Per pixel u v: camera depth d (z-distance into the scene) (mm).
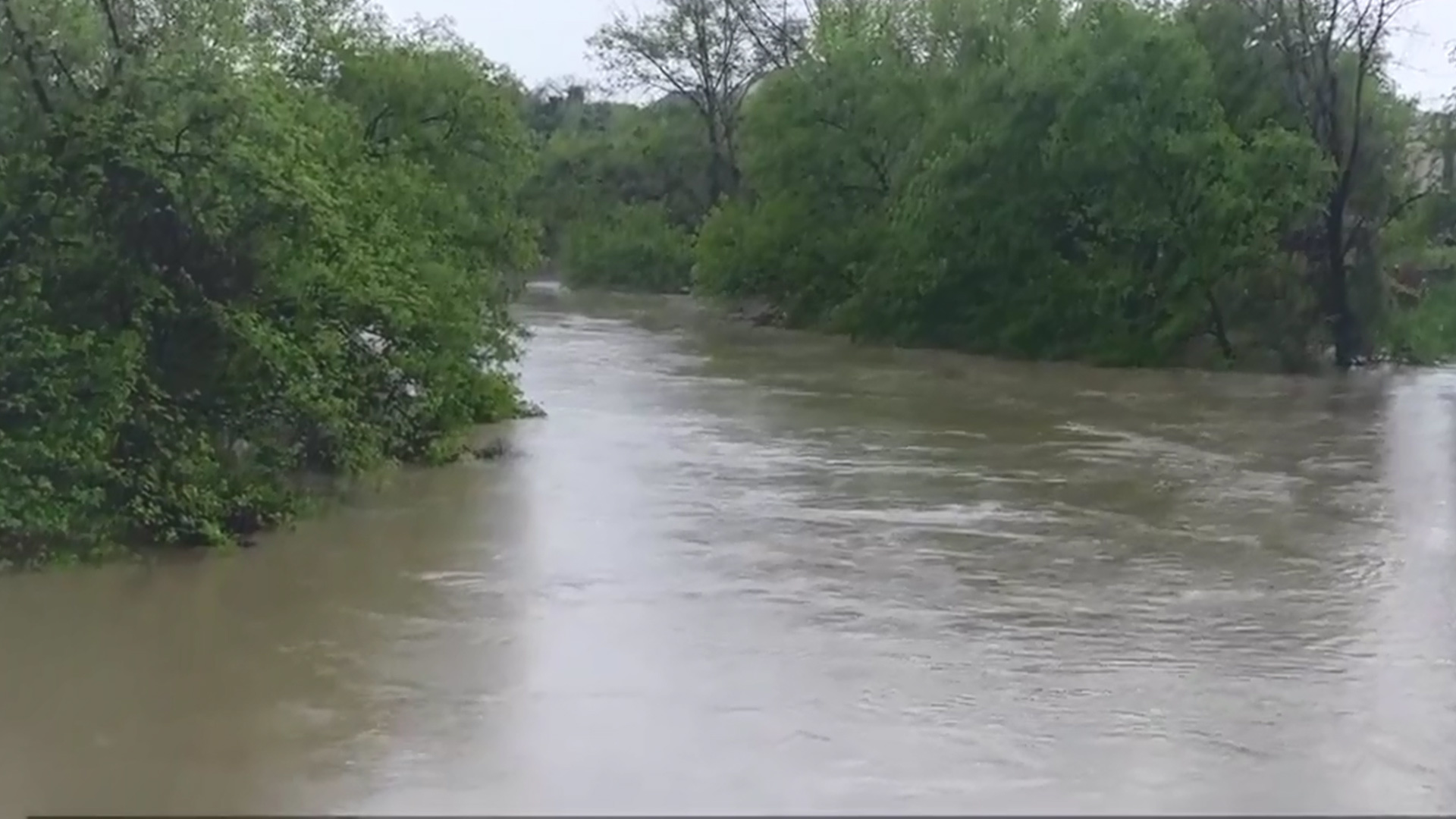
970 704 11797
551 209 73500
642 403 30141
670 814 8062
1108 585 15594
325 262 19453
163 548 16422
